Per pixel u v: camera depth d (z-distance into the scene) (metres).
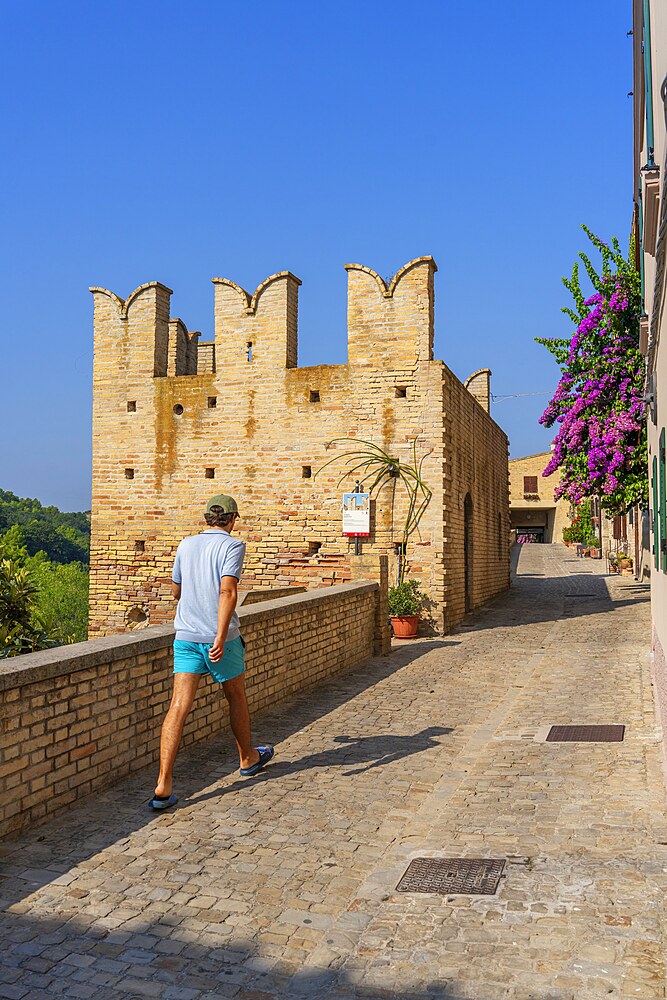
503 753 7.26
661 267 5.70
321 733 8.12
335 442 17.16
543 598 24.23
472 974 3.49
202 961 3.69
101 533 18.72
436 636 16.38
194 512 18.06
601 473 20.00
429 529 16.56
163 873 4.63
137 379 18.55
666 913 3.91
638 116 11.26
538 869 4.54
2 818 5.04
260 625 9.23
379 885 4.48
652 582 10.36
